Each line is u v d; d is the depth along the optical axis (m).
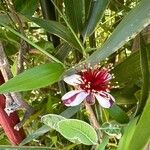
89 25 0.19
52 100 0.23
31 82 0.17
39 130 0.19
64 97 0.17
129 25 0.14
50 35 0.22
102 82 0.17
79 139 0.17
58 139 0.23
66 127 0.16
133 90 0.20
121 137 0.16
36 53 0.21
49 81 0.17
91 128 0.17
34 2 0.21
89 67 0.17
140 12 0.14
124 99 0.20
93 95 0.17
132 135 0.15
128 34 0.14
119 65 0.19
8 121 0.20
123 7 0.24
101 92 0.17
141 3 0.14
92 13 0.19
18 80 0.16
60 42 0.22
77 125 0.16
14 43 0.22
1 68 0.19
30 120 0.21
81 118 0.21
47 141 0.23
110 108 0.18
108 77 0.18
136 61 0.19
